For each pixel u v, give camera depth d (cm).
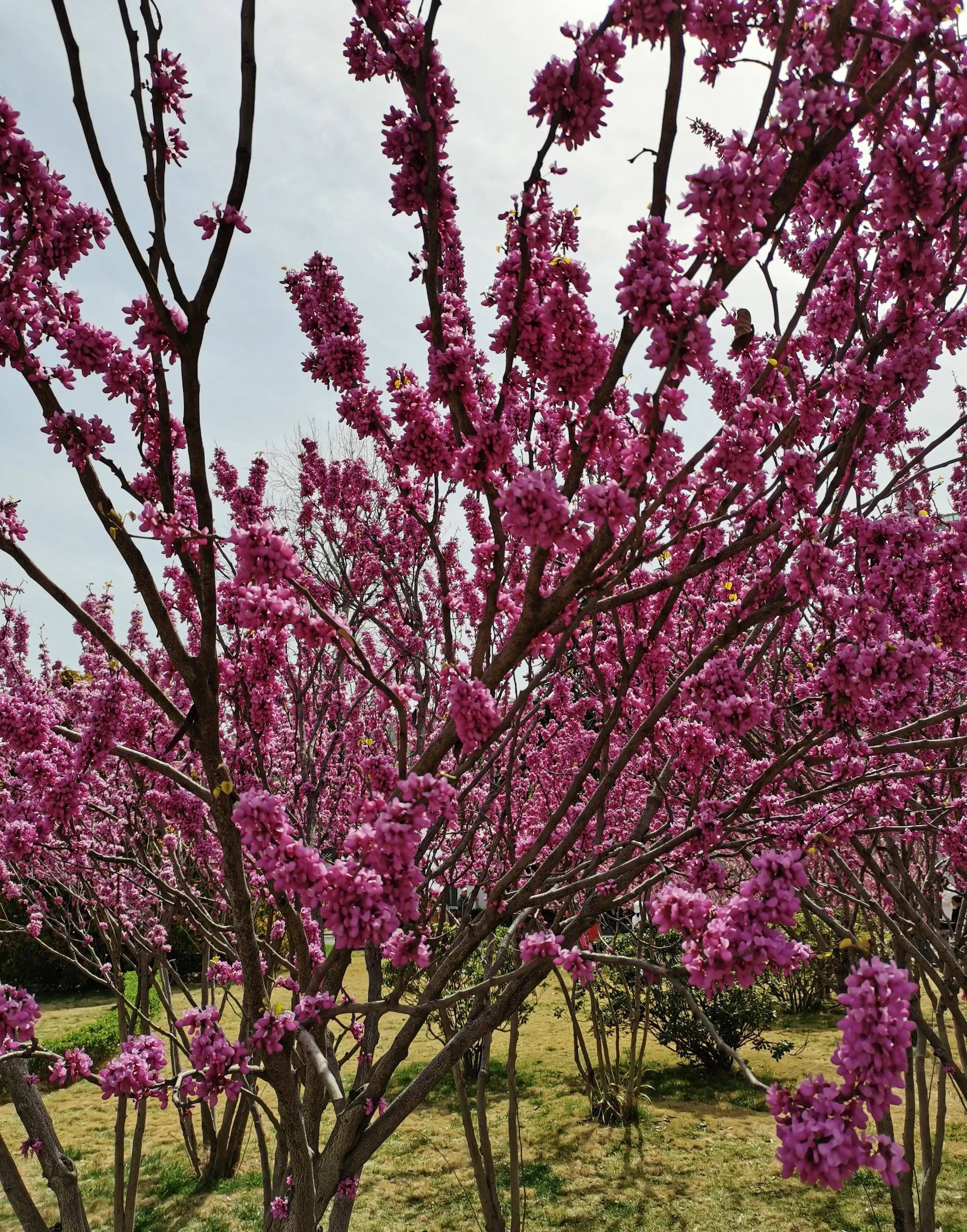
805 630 478
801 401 244
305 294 315
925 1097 520
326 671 606
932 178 200
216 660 231
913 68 206
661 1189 699
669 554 353
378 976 370
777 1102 166
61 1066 250
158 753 412
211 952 823
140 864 400
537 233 211
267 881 300
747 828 284
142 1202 701
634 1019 859
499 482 246
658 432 190
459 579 552
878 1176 696
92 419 222
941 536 261
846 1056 160
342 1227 329
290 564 190
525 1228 643
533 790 637
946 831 332
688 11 184
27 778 257
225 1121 746
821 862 559
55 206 205
